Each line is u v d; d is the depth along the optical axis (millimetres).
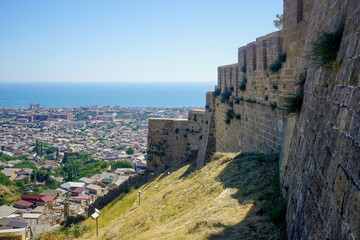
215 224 11977
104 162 173000
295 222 8555
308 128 9609
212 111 36719
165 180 37781
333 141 6734
